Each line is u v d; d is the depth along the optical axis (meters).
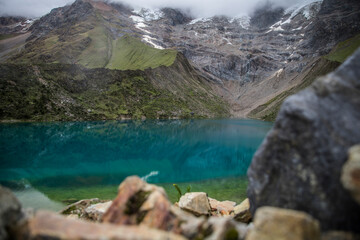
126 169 31.11
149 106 130.62
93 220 11.15
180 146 50.34
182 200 12.50
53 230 4.62
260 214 5.11
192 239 5.50
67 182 24.11
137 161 36.38
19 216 5.44
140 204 6.48
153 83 157.25
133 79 145.88
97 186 23.25
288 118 6.33
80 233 4.54
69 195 20.19
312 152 5.61
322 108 5.82
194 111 152.12
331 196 5.14
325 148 5.38
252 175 7.38
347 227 4.89
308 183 5.60
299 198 5.77
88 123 83.69
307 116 5.77
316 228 4.71
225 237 5.50
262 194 6.87
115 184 24.19
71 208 14.05
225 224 5.74
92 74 127.19
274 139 6.74
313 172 5.53
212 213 12.93
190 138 60.91
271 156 6.80
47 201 18.56
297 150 6.00
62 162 33.41
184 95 168.75
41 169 28.77
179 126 91.50
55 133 58.19
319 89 6.17
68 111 91.94
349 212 4.84
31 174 26.27
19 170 27.62
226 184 25.62
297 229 4.61
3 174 25.69
